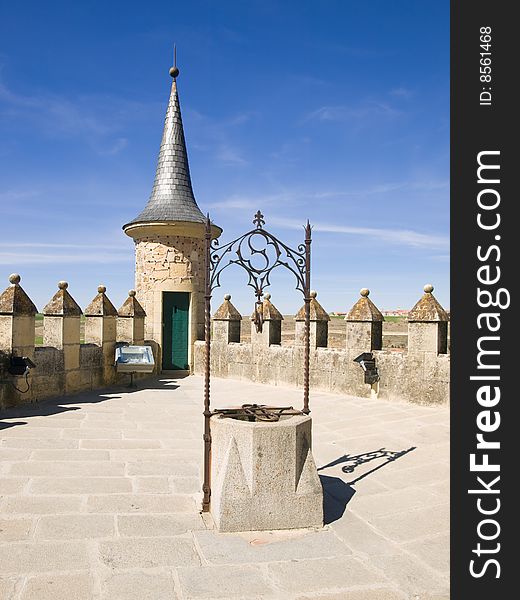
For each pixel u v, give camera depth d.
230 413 4.98
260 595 3.47
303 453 4.64
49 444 7.01
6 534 4.23
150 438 7.53
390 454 6.80
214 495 4.64
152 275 15.10
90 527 4.41
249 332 15.99
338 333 13.63
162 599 3.38
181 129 16.53
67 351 11.35
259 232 5.20
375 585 3.62
